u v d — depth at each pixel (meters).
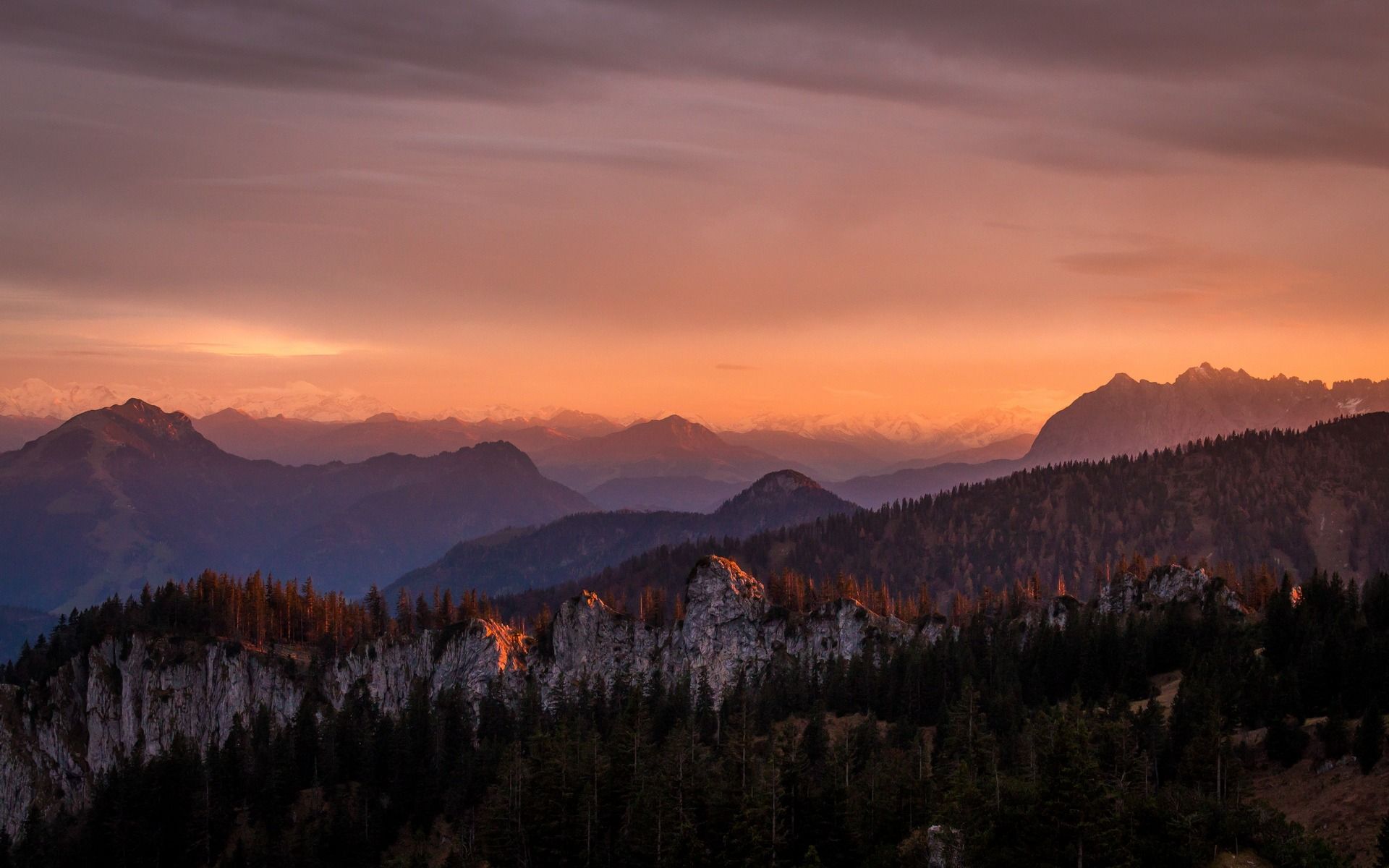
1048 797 125.62
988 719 181.88
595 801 158.88
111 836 195.38
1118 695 163.88
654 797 151.62
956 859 134.50
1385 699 159.88
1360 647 167.38
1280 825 127.62
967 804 136.12
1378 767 135.88
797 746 164.12
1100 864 123.25
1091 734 148.25
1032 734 158.25
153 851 193.38
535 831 157.62
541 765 163.50
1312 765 143.12
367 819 194.50
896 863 142.50
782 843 145.25
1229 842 125.56
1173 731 157.62
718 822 149.50
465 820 193.25
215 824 197.00
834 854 146.88
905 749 181.75
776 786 147.62
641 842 149.00
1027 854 126.50
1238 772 138.75
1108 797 125.12
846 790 151.75
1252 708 163.25
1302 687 166.00
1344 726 143.12
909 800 153.25
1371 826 127.12
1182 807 129.50
